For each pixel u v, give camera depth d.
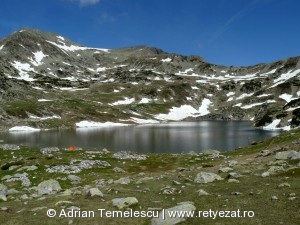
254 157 56.25
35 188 41.31
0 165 63.84
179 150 108.94
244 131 173.88
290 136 73.00
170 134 163.38
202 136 151.00
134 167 63.84
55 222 23.89
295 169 34.50
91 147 118.12
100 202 28.31
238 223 20.95
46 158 67.50
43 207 27.66
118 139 143.50
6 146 86.56
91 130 195.38
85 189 36.72
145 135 159.50
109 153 80.38
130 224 22.81
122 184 39.53
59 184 44.91
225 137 144.62
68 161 65.12
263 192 26.98
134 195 30.78
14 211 27.94
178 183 35.00
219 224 21.09
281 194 25.80
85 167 60.44
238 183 32.06
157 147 116.75
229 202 25.22
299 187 27.23
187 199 27.59
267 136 144.38
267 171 36.44
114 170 59.56
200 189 29.81
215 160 65.56
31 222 24.28
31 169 57.75
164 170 59.81
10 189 42.53
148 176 48.88
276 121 195.62
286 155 45.41
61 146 121.81
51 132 183.75
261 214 22.02
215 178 35.62
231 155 71.81
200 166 54.88
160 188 34.03
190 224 21.52
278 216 21.31
